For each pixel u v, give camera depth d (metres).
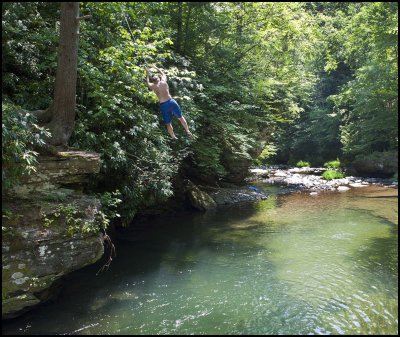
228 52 17.09
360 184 20.16
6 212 5.83
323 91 33.94
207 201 14.64
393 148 24.72
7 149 5.78
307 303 6.50
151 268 8.18
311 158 34.03
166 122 8.43
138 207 11.51
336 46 29.00
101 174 9.38
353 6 27.69
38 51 8.62
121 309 6.28
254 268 8.16
